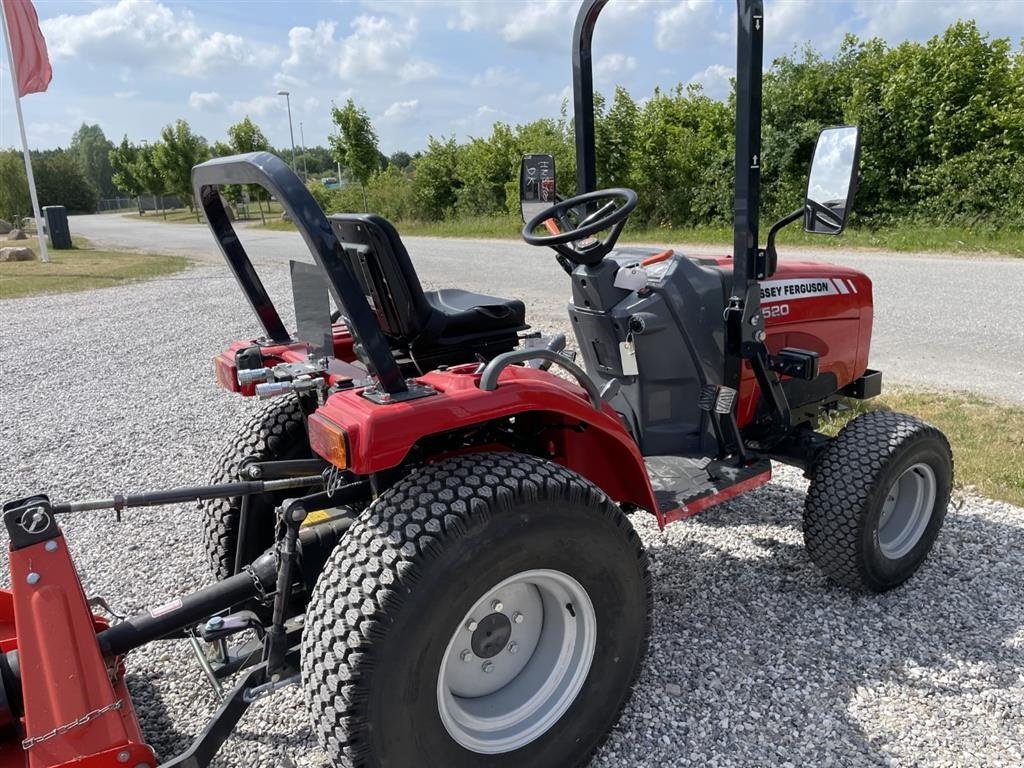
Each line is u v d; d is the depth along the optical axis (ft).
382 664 5.86
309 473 8.77
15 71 55.47
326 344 8.14
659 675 8.61
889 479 9.42
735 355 9.87
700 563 11.05
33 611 6.01
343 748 5.91
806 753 7.44
